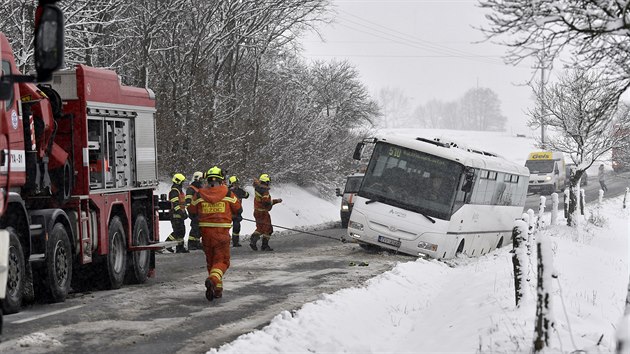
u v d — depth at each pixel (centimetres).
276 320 1110
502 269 1775
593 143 3169
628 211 4634
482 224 2525
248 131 3662
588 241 2847
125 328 1052
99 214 1428
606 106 1152
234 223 2519
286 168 4231
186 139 3331
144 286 1531
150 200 1691
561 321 1123
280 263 1978
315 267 1898
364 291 1462
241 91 3975
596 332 1048
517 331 1022
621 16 936
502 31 970
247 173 3703
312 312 1181
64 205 1345
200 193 1348
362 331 1144
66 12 2459
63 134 1359
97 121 1448
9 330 1012
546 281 869
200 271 1795
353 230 2286
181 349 934
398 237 2233
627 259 2567
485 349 952
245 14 3772
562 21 943
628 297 908
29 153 1175
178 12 3356
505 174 2706
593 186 6719
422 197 2250
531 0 939
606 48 1027
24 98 1174
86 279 1452
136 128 1617
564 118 3198
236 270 1803
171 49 3416
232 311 1216
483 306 1266
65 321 1087
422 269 1906
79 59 2786
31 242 1202
